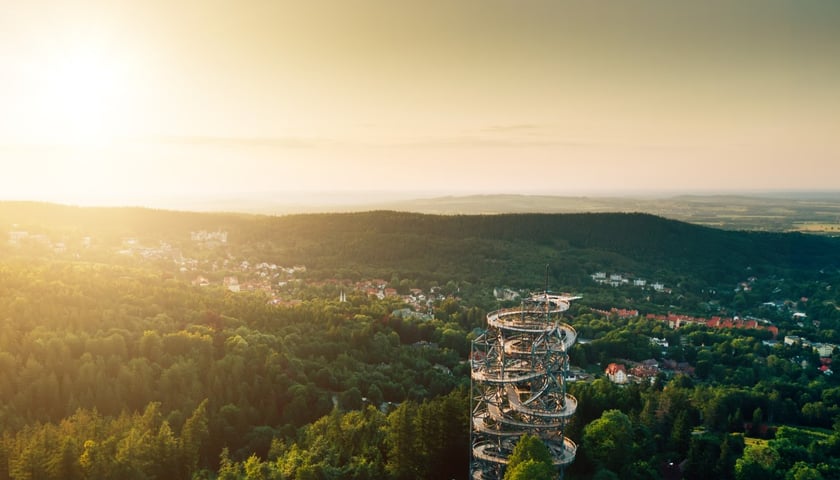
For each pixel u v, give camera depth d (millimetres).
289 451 136375
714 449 152125
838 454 162625
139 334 185125
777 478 141500
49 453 121750
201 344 186125
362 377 197750
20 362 158125
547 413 125750
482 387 161000
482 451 128750
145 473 125438
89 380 157250
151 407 145625
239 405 161875
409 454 133500
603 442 137500
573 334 151000
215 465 143500
